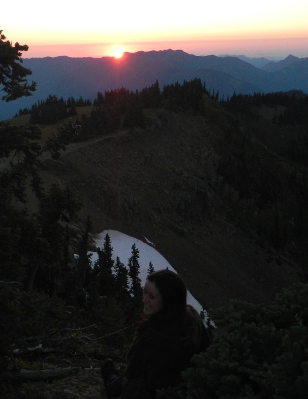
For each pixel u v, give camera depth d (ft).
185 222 306.96
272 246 361.92
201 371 9.44
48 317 37.88
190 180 329.93
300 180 472.85
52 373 29.04
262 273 314.76
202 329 11.52
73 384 24.09
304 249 395.55
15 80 46.37
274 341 10.12
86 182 264.93
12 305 30.30
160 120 387.75
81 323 50.39
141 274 205.16
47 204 55.57
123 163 306.14
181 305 11.15
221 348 9.96
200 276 259.60
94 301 66.95
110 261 116.88
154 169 321.11
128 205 271.08
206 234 312.50
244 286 280.92
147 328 11.02
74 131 54.13
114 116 349.61
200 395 9.21
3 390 25.49
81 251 88.84
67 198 56.29
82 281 77.30
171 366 10.50
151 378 10.52
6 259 35.86
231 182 387.14
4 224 42.83
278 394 8.16
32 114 358.43
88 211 246.06
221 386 8.95
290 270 334.03
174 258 259.39
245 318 12.03
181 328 11.05
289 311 11.82
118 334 47.24
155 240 263.90
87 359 37.37
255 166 445.37
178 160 355.15
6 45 43.93
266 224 384.88
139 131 347.15
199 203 326.85
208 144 405.59
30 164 49.57
